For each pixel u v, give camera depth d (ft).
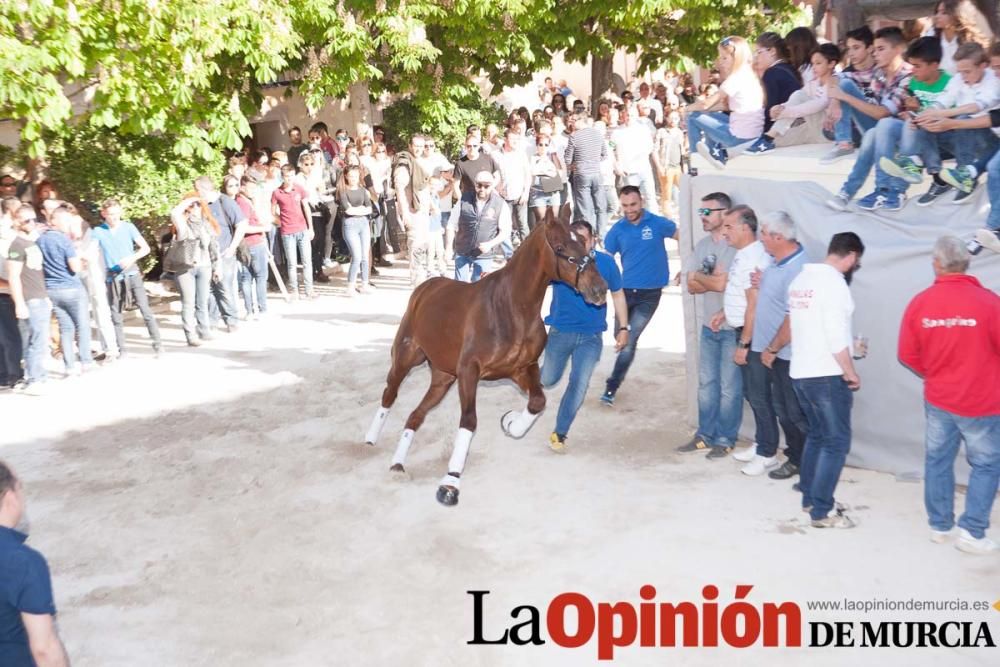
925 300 19.48
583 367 25.99
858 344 21.48
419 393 33.06
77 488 26.25
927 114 21.40
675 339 37.78
